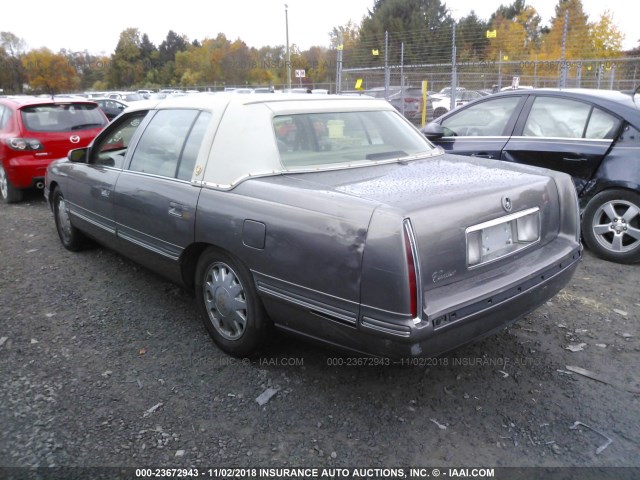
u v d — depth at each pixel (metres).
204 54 65.69
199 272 3.59
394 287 2.47
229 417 2.94
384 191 2.85
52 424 2.88
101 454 2.66
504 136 5.87
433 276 2.60
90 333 3.92
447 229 2.64
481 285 2.77
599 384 3.22
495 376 3.32
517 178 3.21
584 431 2.81
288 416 2.95
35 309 4.35
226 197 3.26
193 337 3.85
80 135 8.48
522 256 3.09
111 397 3.13
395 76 23.67
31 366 3.48
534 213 3.17
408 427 2.86
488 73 21.98
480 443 2.73
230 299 3.37
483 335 2.83
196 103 3.85
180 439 2.77
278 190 3.02
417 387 3.21
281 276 2.94
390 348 2.56
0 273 5.18
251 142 3.37
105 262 5.43
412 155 3.88
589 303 4.32
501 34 33.50
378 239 2.51
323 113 3.79
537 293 3.04
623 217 5.11
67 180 5.23
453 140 6.21
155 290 4.71
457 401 3.07
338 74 18.11
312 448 2.70
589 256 5.43
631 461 2.59
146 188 3.90
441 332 2.56
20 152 8.05
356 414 2.96
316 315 2.81
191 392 3.18
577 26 27.88
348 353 2.85
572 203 3.46
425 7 48.22
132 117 4.55
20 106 8.30
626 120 5.07
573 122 5.43
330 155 3.58
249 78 57.09
